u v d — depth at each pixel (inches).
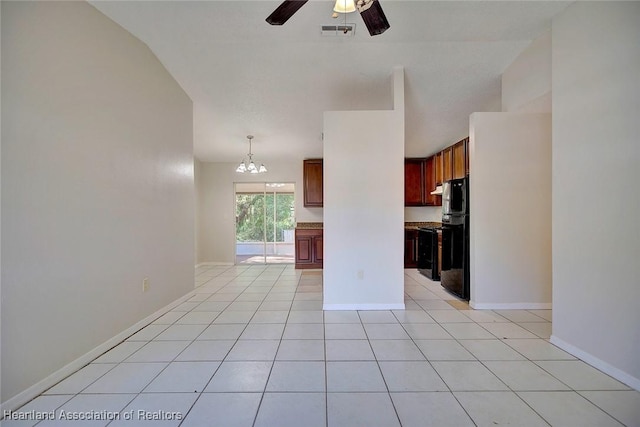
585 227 81.7
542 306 127.6
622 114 71.7
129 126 103.4
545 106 121.2
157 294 120.3
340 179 128.7
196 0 90.8
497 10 95.4
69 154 78.7
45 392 69.7
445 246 163.9
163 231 125.2
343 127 128.9
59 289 75.3
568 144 87.1
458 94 148.5
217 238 263.0
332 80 138.8
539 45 112.0
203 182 261.9
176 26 102.9
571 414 61.3
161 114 124.2
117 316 96.3
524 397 66.9
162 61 123.5
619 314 73.0
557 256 91.2
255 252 274.2
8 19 63.6
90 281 85.3
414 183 240.1
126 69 102.0
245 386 71.7
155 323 114.0
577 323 84.9
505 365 80.9
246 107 162.1
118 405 64.9
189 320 117.2
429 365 81.1
